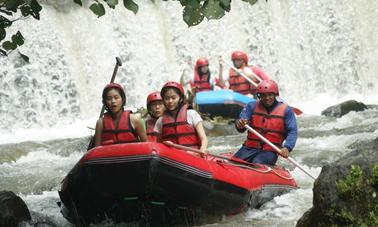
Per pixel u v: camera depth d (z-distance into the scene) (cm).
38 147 2286
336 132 2295
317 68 3806
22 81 3027
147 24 3500
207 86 2841
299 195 1386
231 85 2762
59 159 2167
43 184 1770
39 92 3067
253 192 1259
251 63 3691
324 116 2750
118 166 1081
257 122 1476
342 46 3850
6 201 1146
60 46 3177
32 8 1098
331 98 3753
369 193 753
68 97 3150
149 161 1071
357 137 2122
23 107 3011
